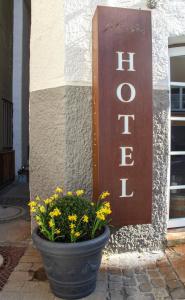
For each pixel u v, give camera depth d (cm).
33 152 422
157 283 334
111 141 361
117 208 367
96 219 308
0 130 834
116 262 381
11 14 1002
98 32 353
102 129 358
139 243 407
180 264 376
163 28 406
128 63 361
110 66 357
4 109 897
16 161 1026
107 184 362
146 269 366
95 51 362
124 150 365
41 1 412
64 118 384
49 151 405
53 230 289
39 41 415
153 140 405
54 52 396
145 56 365
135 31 361
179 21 412
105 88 356
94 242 286
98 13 352
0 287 322
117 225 368
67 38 382
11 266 367
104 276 348
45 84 407
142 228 406
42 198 415
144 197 374
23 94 1071
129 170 368
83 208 309
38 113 416
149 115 369
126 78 361
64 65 382
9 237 455
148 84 367
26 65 1138
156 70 404
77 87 385
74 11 383
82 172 390
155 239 412
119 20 357
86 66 386
